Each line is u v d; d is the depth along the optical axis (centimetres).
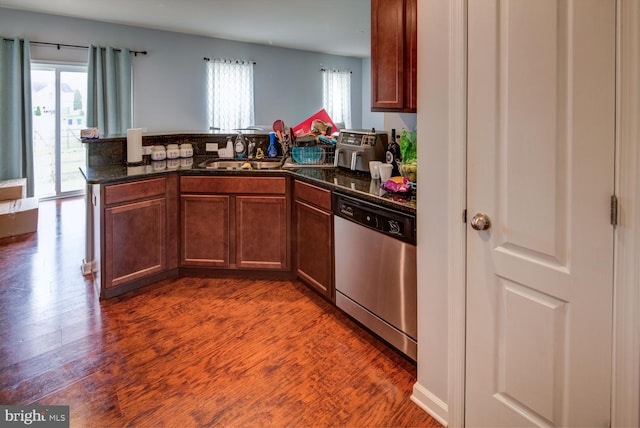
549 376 128
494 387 146
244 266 315
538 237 127
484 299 146
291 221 308
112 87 592
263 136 384
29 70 531
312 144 335
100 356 214
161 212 303
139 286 300
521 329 135
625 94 104
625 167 105
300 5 495
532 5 123
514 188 133
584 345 118
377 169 260
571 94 116
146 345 225
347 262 243
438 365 168
